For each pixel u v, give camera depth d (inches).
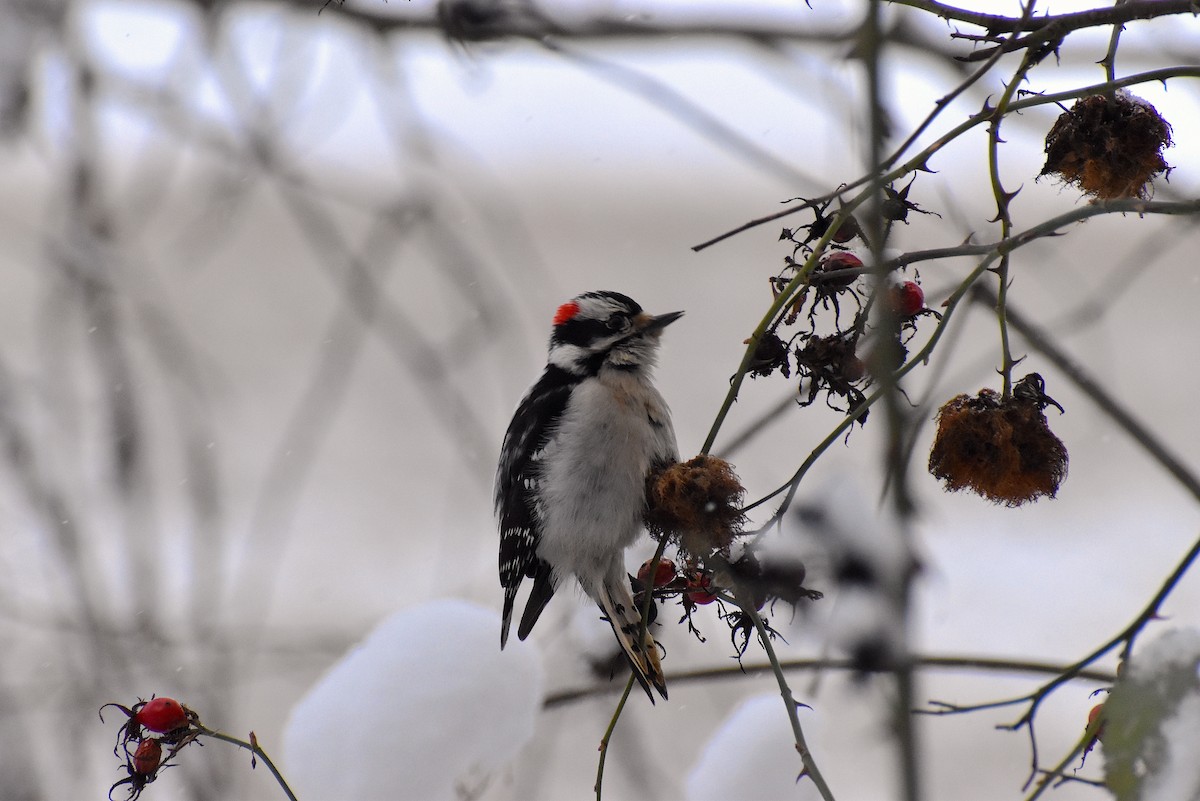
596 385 355.3
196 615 372.2
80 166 384.2
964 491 217.9
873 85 202.1
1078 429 944.9
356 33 380.2
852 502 210.2
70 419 380.8
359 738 262.1
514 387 378.0
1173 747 177.8
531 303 382.0
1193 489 250.2
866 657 188.7
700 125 295.9
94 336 377.1
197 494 378.6
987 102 204.5
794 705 209.9
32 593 379.6
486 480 382.9
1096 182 223.8
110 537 406.0
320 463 930.7
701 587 244.2
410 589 685.3
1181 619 629.9
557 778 459.8
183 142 373.7
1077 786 385.4
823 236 204.2
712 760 262.8
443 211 375.9
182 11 378.3
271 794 408.5
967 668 240.2
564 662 338.6
